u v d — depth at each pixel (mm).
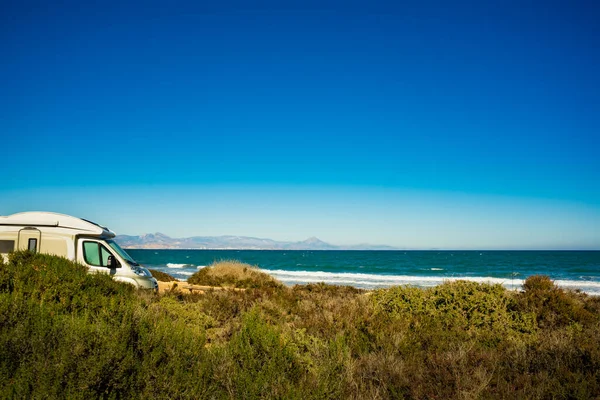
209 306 9555
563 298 9547
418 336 7375
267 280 22375
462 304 9148
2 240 10953
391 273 56156
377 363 6023
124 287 8633
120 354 4395
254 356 5293
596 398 5074
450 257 113188
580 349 6387
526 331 8516
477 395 4992
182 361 4895
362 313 8711
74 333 4805
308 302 11570
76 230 11219
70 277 7539
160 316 6414
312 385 4957
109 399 4109
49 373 4137
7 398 3975
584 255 126875
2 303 5418
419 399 5141
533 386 5441
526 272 56625
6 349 4480
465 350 6605
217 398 4688
